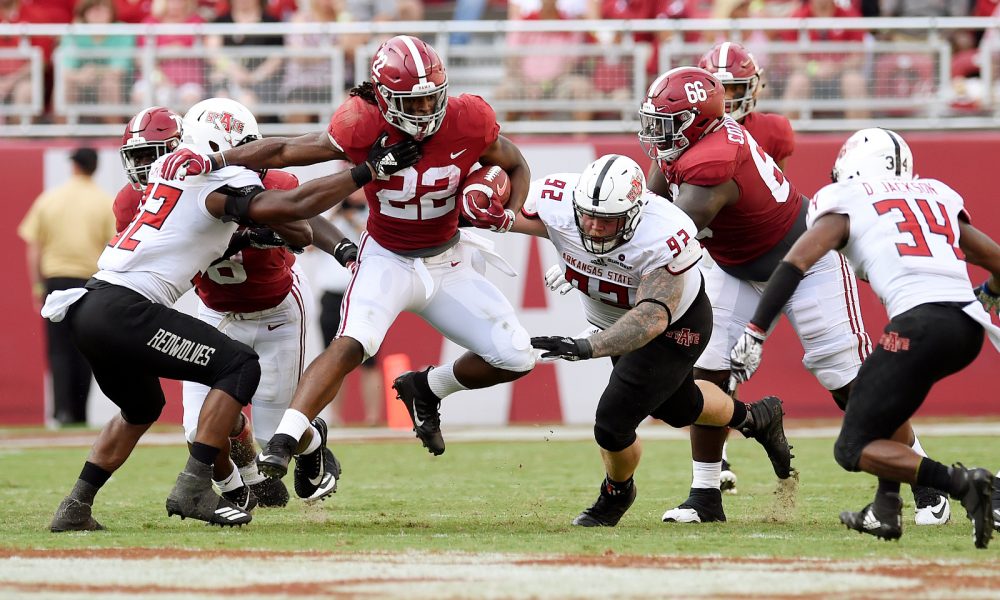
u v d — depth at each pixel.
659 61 42.34
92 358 17.11
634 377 17.86
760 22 40.66
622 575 13.46
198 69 42.12
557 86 41.88
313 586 12.74
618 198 16.86
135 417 17.80
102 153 40.75
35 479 26.69
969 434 34.75
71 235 39.47
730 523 19.08
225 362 17.34
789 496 20.44
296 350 21.06
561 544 16.28
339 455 31.67
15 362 40.94
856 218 16.11
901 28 41.09
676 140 19.91
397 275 18.77
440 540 16.73
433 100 17.42
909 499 21.97
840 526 18.55
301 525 18.62
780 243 20.84
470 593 12.30
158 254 17.27
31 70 42.91
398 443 34.69
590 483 25.41
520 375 19.69
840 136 40.81
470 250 19.86
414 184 18.22
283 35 43.03
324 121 42.16
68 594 12.37
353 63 42.62
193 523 18.89
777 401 19.89
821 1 42.84
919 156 40.50
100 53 42.44
